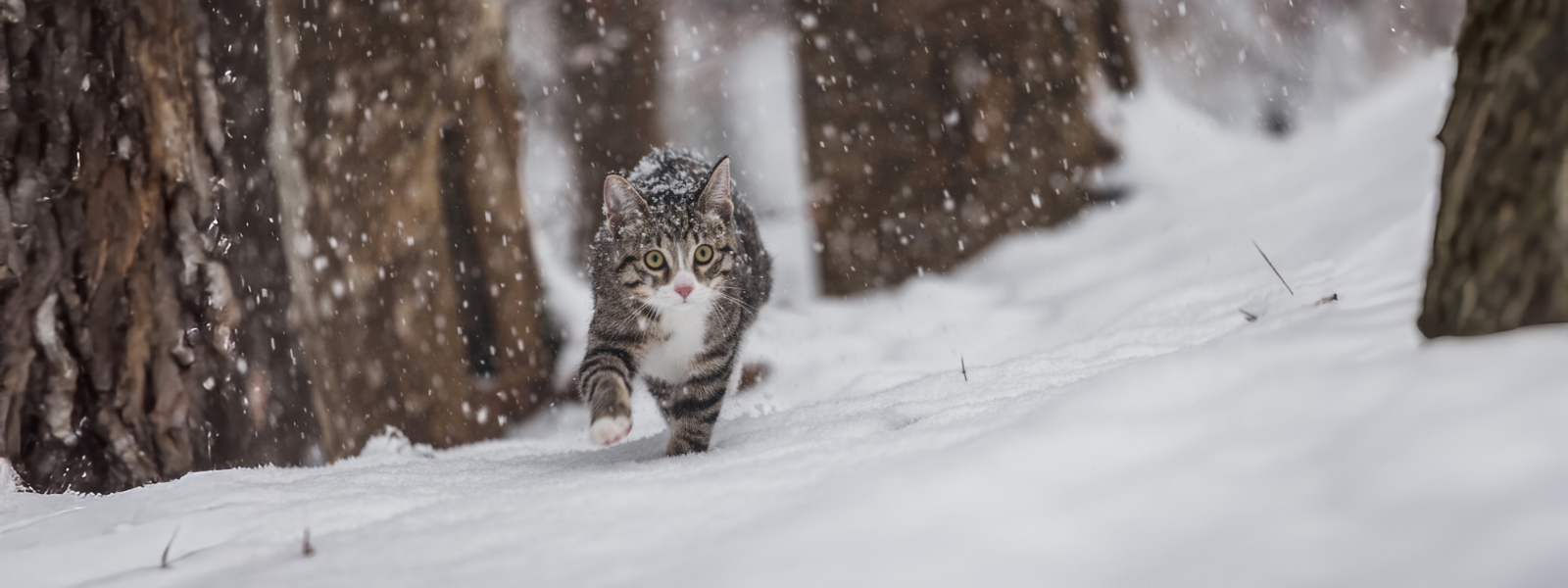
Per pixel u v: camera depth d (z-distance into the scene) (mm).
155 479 4852
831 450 2867
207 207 5086
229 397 5191
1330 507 1563
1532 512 1344
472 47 7879
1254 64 11719
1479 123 1969
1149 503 1771
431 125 7461
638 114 13516
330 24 6633
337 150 6609
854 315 9203
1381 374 1842
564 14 13945
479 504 2752
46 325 4547
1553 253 1811
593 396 4129
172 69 4949
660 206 4527
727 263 4555
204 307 5059
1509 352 1691
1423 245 4883
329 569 2303
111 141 4707
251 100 5586
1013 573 1679
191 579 2410
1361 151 8977
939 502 1949
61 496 4180
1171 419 2043
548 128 13766
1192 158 9883
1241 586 1479
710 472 2850
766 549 1934
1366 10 12648
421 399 7168
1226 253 7547
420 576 2195
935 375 4887
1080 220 9500
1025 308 8156
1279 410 1918
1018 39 9727
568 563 2148
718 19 15492
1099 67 10086
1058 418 2203
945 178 9883
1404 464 1542
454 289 7641
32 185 4492
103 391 4727
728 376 4527
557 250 11984
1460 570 1321
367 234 6887
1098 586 1598
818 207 10336
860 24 10227
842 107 10289
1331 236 6688
